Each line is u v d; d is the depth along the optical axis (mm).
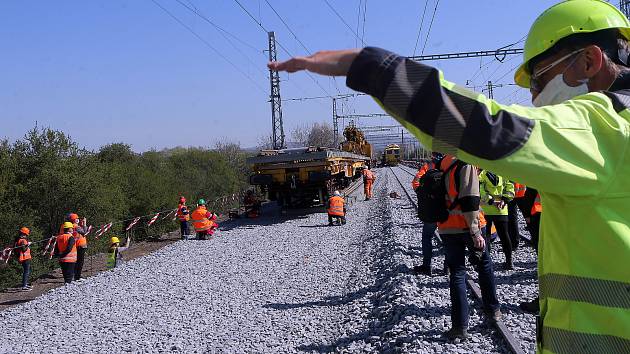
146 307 9422
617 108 1329
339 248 13906
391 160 85250
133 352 6992
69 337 8008
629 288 1297
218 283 10836
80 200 21391
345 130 45312
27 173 20547
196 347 6977
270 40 31688
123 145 36156
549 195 1395
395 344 5727
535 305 6152
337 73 1260
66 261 13445
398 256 10305
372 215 20562
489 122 1153
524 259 9109
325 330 7098
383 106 1227
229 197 34656
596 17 1485
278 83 35656
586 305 1354
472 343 5305
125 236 23906
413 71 1192
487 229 8781
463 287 5410
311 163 21516
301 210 24297
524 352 4797
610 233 1274
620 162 1251
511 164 1171
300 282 10297
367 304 7812
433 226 8648
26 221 18469
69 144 21844
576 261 1364
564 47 1508
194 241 17703
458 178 5172
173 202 27172
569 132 1235
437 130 1164
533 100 1710
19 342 7996
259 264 12547
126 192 24766
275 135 35312
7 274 16203
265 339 6961
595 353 1334
